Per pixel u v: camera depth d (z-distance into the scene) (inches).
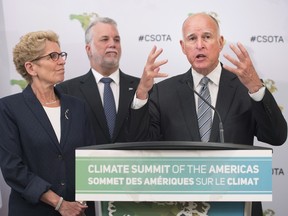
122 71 145.5
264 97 95.2
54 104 107.3
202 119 109.5
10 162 99.4
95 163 65.4
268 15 144.4
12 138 100.9
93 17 145.3
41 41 104.0
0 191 144.8
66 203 97.5
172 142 64.4
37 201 97.1
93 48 135.6
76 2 144.9
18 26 145.3
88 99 132.5
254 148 63.9
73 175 103.5
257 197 63.5
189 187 64.4
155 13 145.4
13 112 102.4
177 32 145.3
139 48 145.4
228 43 144.6
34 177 98.8
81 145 105.2
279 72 144.9
